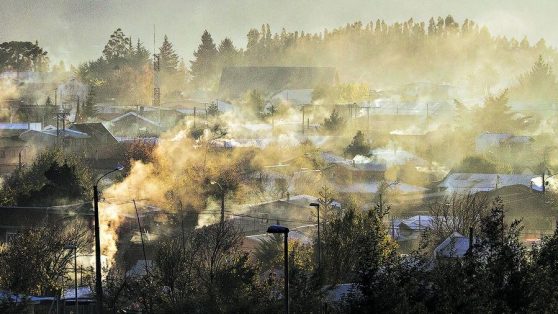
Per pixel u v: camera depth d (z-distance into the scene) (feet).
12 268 196.65
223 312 151.74
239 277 165.37
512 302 117.91
